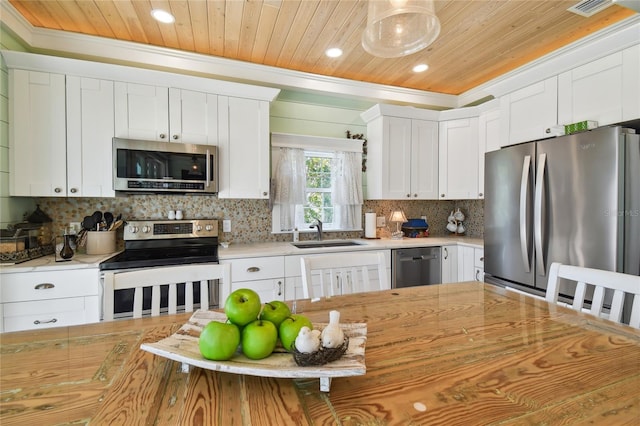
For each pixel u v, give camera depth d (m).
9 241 1.90
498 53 2.59
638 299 1.00
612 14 2.04
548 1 1.90
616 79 1.90
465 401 0.57
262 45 2.45
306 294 1.30
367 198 3.43
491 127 3.01
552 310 1.08
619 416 0.53
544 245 2.03
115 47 2.35
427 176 3.32
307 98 3.17
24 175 2.07
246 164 2.62
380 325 0.94
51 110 2.13
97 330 0.89
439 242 3.05
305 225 3.24
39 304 1.86
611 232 1.69
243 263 2.37
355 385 0.62
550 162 2.00
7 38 2.04
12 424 0.49
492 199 2.44
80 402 0.56
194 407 0.55
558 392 0.60
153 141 2.30
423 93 3.39
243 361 0.63
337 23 2.15
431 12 1.19
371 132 3.35
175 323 0.95
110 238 2.31
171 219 2.64
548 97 2.29
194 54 2.54
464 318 1.00
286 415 0.53
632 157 1.69
